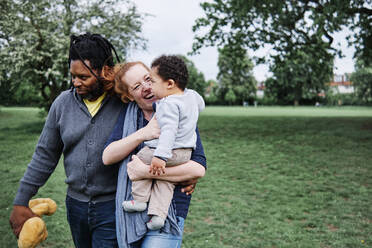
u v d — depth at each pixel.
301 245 4.19
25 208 1.91
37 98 42.75
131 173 1.75
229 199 6.13
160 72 1.78
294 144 12.55
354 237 4.45
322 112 39.16
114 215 1.94
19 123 21.92
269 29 15.43
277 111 42.91
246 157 10.40
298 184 7.16
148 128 1.78
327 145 12.08
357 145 11.87
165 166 1.78
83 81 1.86
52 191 6.47
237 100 77.62
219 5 16.31
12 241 4.18
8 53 16.39
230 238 4.42
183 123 1.77
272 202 5.96
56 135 2.01
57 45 16.30
